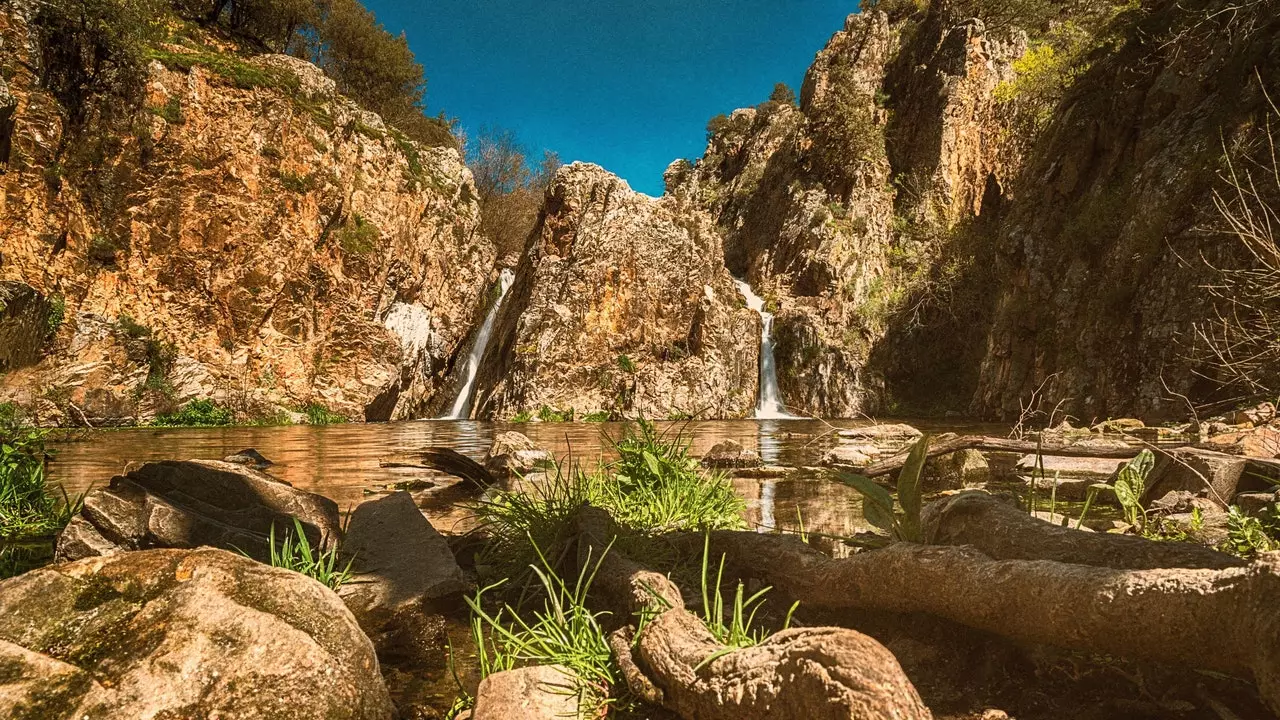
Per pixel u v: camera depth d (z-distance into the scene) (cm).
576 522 338
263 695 157
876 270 3350
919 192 3481
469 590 301
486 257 3020
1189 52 1664
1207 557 187
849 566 234
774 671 144
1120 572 166
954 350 3125
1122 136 1825
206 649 157
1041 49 3456
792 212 3662
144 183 1973
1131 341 1517
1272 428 680
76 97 1891
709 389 2514
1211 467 431
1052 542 215
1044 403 1752
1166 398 1365
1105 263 1641
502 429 1681
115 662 154
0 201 1736
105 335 1814
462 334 2831
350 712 168
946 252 3275
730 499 436
